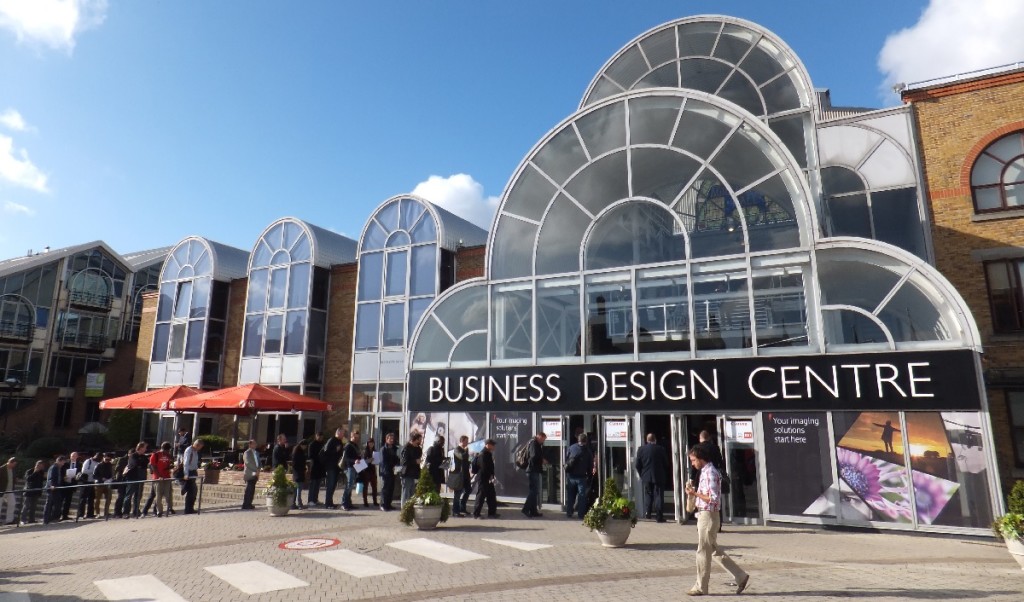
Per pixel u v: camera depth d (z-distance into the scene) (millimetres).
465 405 14555
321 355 23766
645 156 14070
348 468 13820
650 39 17719
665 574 7426
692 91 13594
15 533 13070
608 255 14008
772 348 11812
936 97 14938
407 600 6469
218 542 10055
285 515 12828
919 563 8008
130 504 14555
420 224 21969
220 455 22453
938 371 10453
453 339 15164
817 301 11625
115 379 38312
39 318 36781
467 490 12625
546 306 14383
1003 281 13602
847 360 11148
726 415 11953
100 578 7828
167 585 7336
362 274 22766
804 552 8766
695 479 11008
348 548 9273
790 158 12422
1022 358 13062
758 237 12562
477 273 21188
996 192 14047
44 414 35188
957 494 9984
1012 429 12977
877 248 11336
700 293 12711
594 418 13234
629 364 13008
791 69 16047
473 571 7711
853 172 15234
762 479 11406
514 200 15445
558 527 11000
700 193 13328
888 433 10633
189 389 18312
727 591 6598
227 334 26688
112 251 40875
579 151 14891
